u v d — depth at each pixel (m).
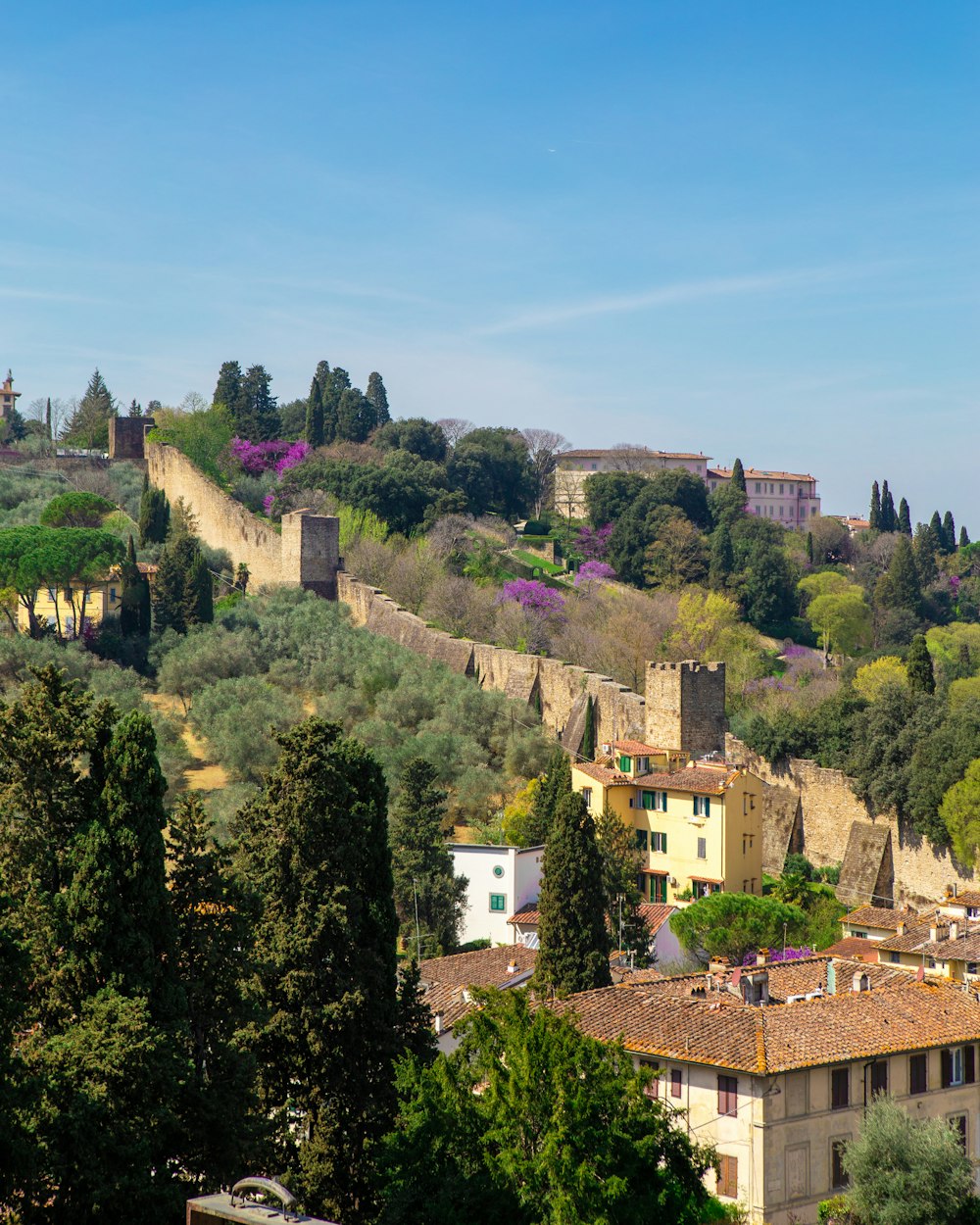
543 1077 49.09
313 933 55.53
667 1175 49.72
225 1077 49.09
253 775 130.88
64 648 153.38
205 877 52.62
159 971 48.62
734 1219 58.59
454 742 136.12
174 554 166.62
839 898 119.44
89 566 160.25
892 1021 64.88
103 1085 44.38
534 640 177.50
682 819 120.62
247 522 190.50
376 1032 56.00
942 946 87.44
